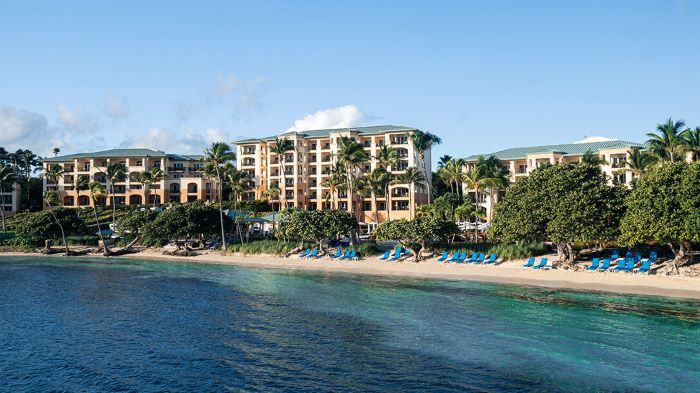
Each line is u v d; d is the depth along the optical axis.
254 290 45.81
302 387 21.86
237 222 89.12
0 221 122.38
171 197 137.12
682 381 22.16
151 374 23.55
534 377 22.78
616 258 51.25
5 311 37.09
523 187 55.66
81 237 96.00
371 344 27.94
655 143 70.56
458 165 96.25
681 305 36.34
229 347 27.58
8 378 23.17
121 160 136.62
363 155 92.50
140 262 73.25
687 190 42.53
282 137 122.25
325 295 42.78
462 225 76.06
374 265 61.88
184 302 40.25
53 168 124.38
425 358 25.50
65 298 42.34
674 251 46.59
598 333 29.45
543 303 37.94
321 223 68.31
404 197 113.31
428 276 53.47
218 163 85.75
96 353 26.70
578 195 49.75
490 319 33.22
